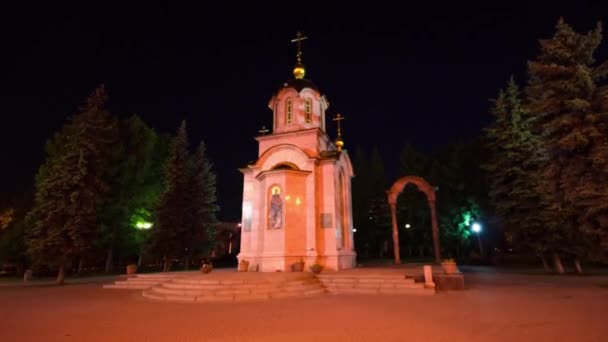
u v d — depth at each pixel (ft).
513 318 34.83
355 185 174.40
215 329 31.58
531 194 87.71
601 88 63.57
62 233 83.92
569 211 66.85
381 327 31.45
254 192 85.05
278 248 74.13
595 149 59.36
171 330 31.53
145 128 127.54
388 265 94.02
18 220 126.31
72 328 33.09
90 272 120.98
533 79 71.97
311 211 77.15
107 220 112.68
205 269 66.69
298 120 89.04
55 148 110.73
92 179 88.33
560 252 86.99
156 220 114.11
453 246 151.74
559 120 64.59
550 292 53.62
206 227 128.36
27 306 46.98
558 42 67.46
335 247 75.41
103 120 94.07
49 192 85.71
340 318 35.55
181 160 122.21
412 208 154.40
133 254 129.39
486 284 64.90
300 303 45.65
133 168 122.52
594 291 54.13
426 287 55.31
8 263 127.24
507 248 144.46
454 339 27.27
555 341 26.45
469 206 140.36
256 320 35.17
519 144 93.45
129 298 54.08
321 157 82.23
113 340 28.58
